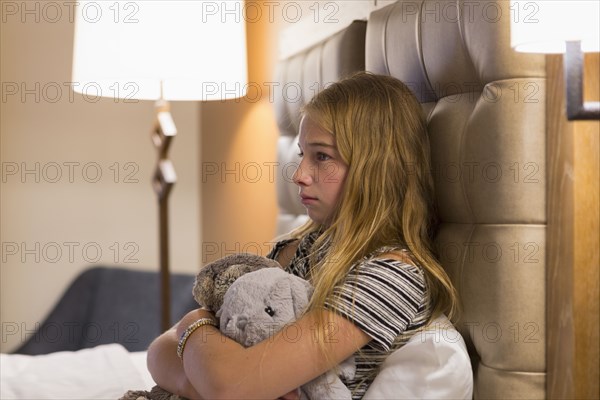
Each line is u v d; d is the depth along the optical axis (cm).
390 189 122
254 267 117
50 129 329
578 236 106
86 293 320
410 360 111
